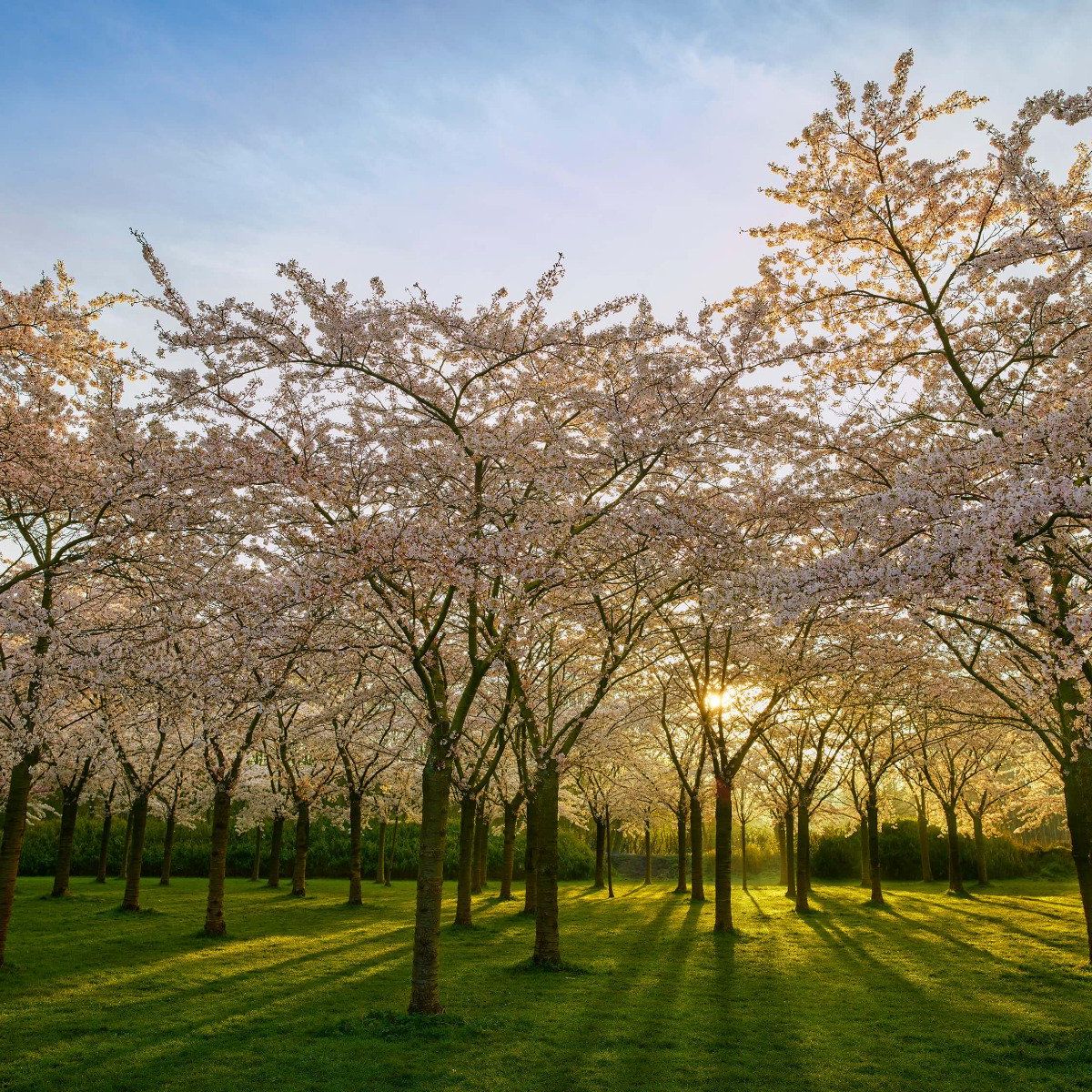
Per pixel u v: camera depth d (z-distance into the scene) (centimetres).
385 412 1327
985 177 1189
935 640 1595
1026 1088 882
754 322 1122
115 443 1183
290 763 2789
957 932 2025
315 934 1911
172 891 2989
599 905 2698
